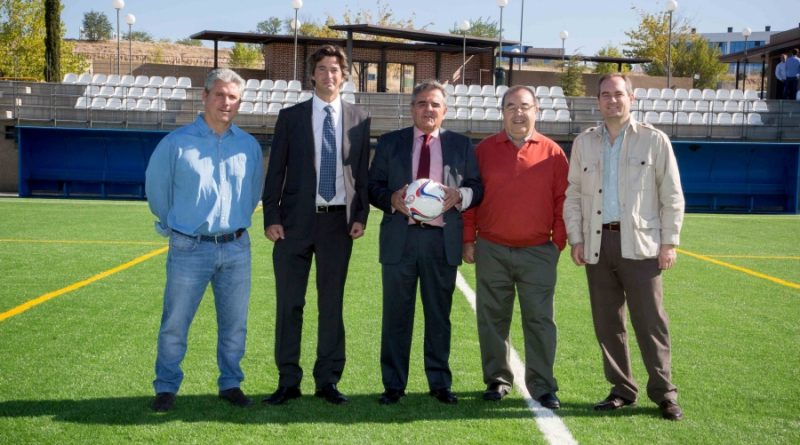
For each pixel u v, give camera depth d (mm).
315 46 28719
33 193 21125
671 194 4281
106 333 6027
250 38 28047
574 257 4488
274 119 22031
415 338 6141
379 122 22203
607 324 4484
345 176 4488
